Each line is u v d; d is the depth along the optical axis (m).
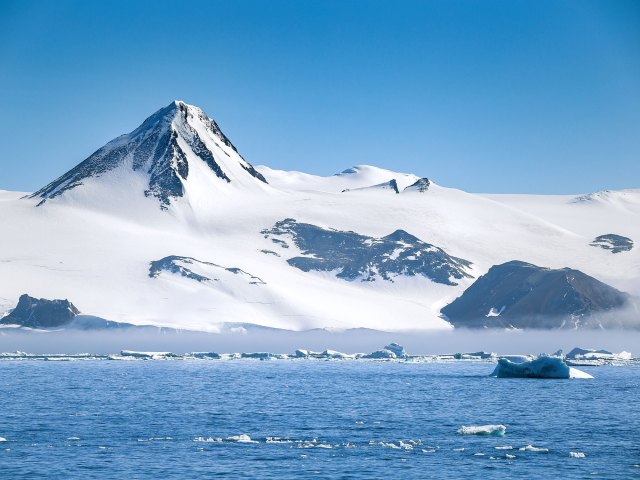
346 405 143.38
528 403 146.38
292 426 117.00
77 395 160.75
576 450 97.94
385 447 99.56
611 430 113.25
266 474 85.19
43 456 93.62
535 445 101.25
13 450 97.00
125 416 127.00
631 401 149.38
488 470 87.12
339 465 89.31
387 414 130.50
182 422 120.62
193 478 83.56
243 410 135.50
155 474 85.06
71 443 101.81
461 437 107.06
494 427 109.19
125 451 96.69
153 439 104.94
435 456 94.06
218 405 143.00
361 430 113.19
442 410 135.88
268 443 102.25
